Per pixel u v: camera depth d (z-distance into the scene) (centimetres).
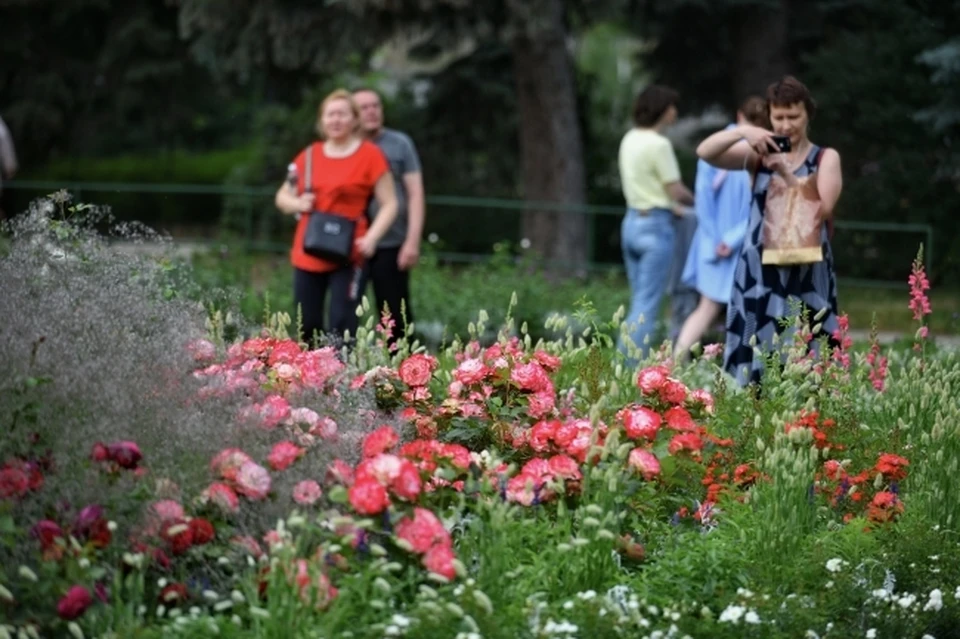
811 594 846
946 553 916
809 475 943
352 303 1552
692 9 3853
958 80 3475
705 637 775
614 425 959
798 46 4025
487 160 4297
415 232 1656
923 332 1234
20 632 704
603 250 3288
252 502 805
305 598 727
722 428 1062
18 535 748
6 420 797
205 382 880
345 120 1537
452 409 989
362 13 3228
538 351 1067
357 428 898
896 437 1051
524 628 752
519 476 880
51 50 4919
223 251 2803
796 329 1153
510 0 3306
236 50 3462
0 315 863
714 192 1722
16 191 3312
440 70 4162
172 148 5662
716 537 907
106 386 824
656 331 2211
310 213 1541
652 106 1877
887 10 3844
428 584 793
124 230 1102
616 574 841
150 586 773
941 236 3641
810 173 1315
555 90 3784
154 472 795
